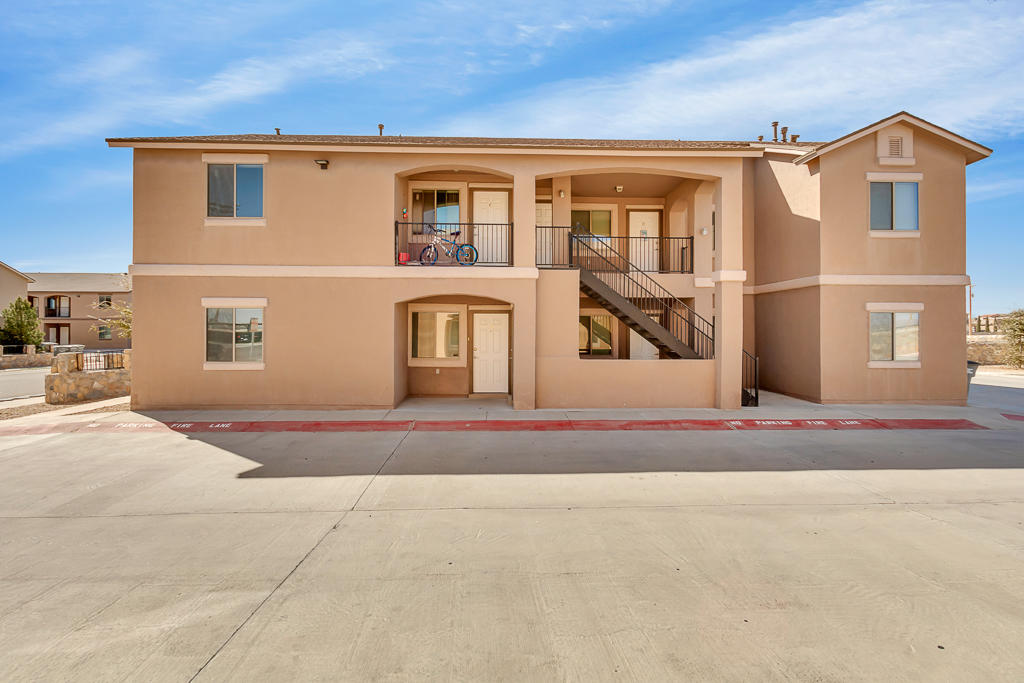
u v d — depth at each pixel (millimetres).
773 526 5789
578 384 13164
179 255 12820
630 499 6723
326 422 11508
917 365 14039
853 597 4246
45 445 9648
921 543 5320
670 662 3412
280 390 12930
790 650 3545
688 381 13289
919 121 13750
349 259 12992
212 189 12945
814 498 6738
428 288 13023
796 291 15055
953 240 14117
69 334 48250
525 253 13055
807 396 14578
